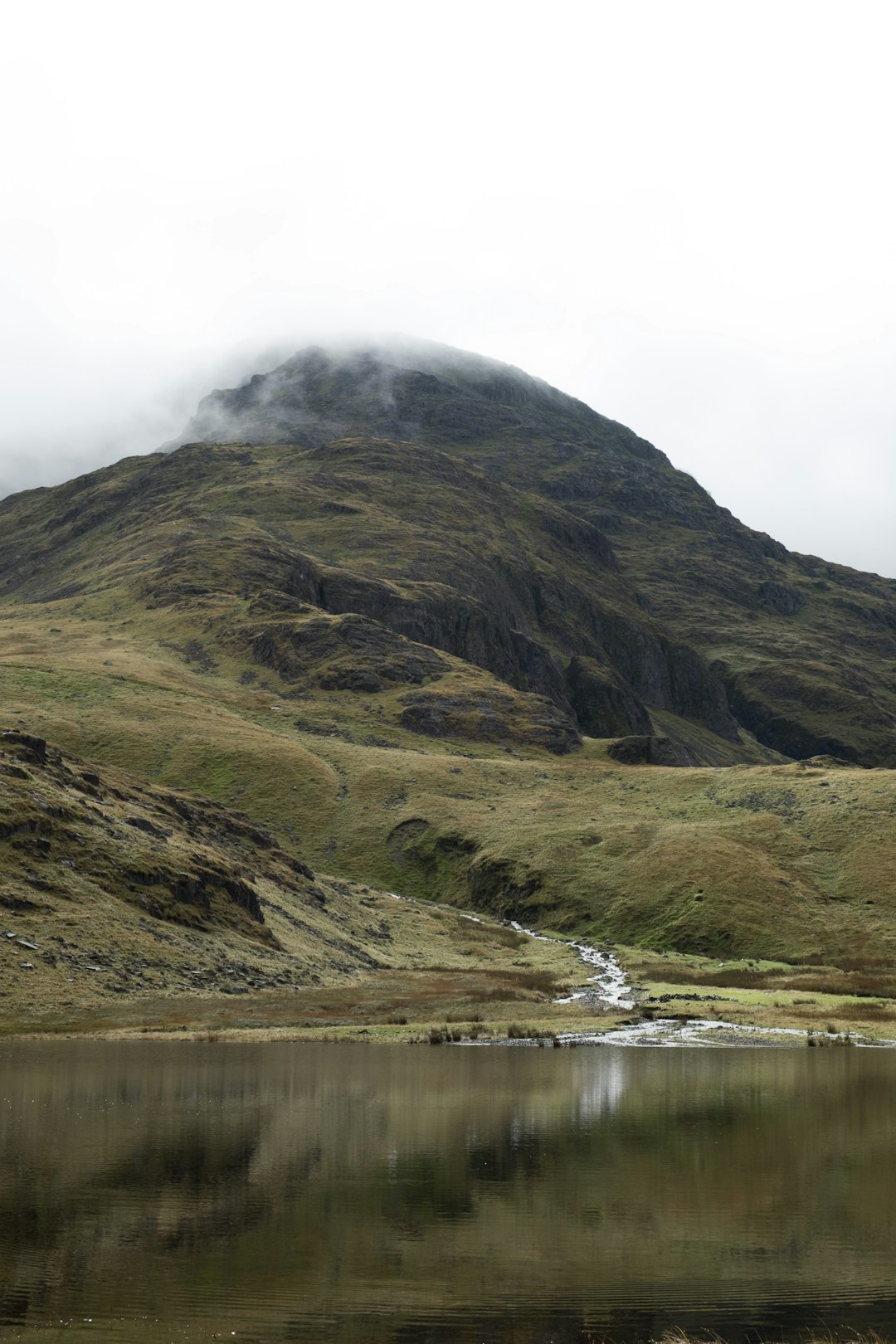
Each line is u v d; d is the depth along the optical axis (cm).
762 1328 2406
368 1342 2297
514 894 18238
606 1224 3184
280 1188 3522
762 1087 5747
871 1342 2327
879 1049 7575
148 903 10156
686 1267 2825
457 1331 2373
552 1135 4403
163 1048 6856
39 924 9038
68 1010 7844
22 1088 5341
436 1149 4116
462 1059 6669
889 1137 4434
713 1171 3825
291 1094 5256
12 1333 2323
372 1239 3006
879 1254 2933
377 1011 8969
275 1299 2550
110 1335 2319
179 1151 4028
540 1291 2634
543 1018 8894
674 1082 5881
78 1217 3189
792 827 19712
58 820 10612
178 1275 2709
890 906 16700
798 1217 3275
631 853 18838
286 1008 8700
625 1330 2384
